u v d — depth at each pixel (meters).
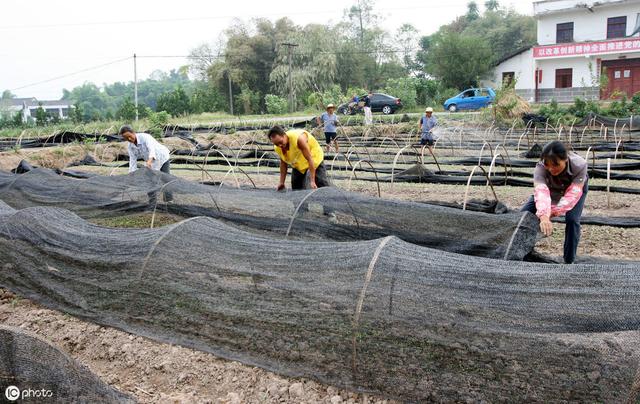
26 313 4.59
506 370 2.98
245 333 3.71
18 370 2.80
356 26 54.44
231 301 3.81
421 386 3.16
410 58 56.03
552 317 2.95
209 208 6.43
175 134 20.39
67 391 2.80
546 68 35.44
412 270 3.34
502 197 8.71
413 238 5.14
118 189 7.21
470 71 38.50
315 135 20.42
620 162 12.79
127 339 4.09
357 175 11.58
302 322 3.51
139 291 4.17
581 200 4.59
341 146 18.20
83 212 7.29
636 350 2.74
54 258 4.67
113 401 2.90
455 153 15.61
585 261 5.23
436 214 5.10
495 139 18.81
